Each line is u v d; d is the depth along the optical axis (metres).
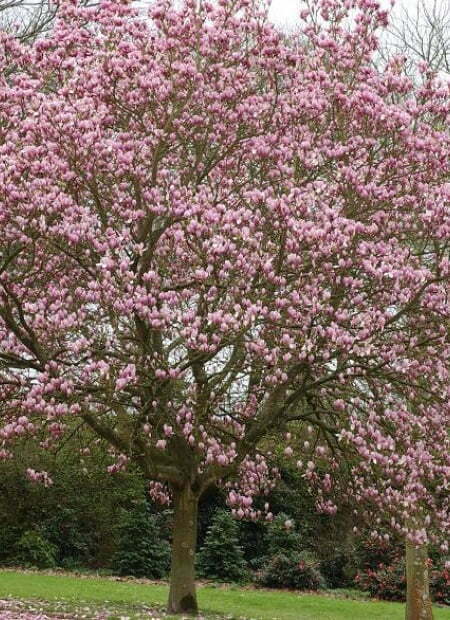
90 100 12.90
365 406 13.44
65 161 12.66
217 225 12.23
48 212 11.86
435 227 13.02
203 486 14.31
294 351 12.27
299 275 12.73
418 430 13.24
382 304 12.97
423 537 13.04
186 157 14.63
